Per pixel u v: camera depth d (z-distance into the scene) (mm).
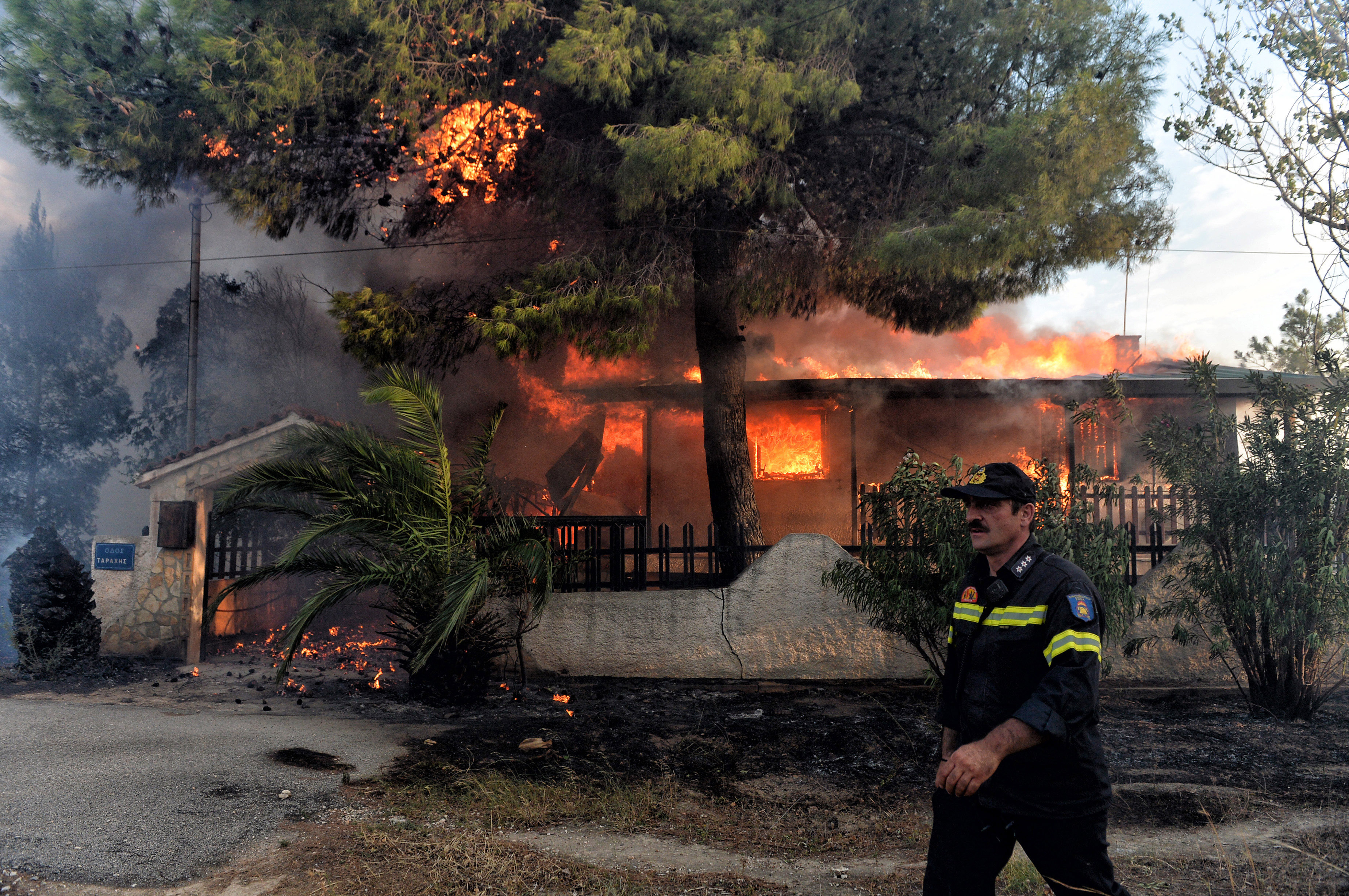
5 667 8953
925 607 6363
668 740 6168
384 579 7023
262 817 4254
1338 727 6586
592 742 6059
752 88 8461
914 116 9719
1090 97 8398
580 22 8883
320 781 4914
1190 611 7199
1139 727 6586
